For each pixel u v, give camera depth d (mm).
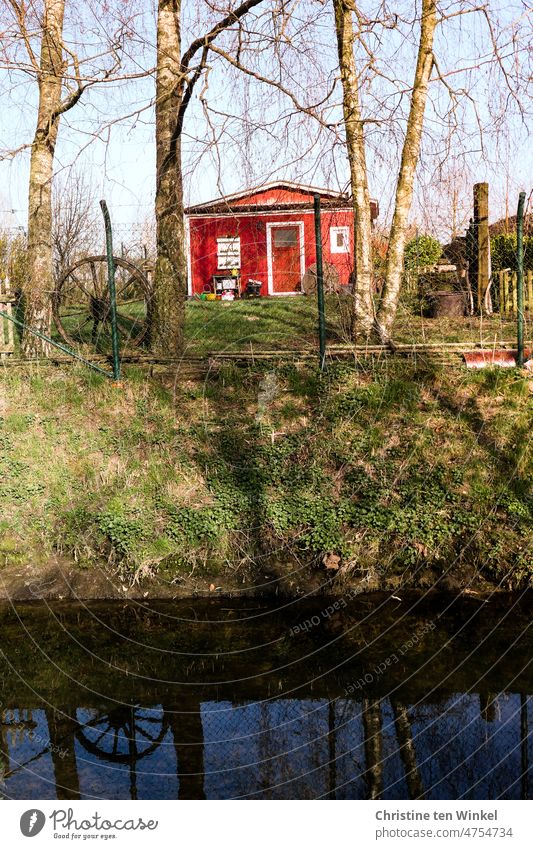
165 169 11844
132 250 14477
